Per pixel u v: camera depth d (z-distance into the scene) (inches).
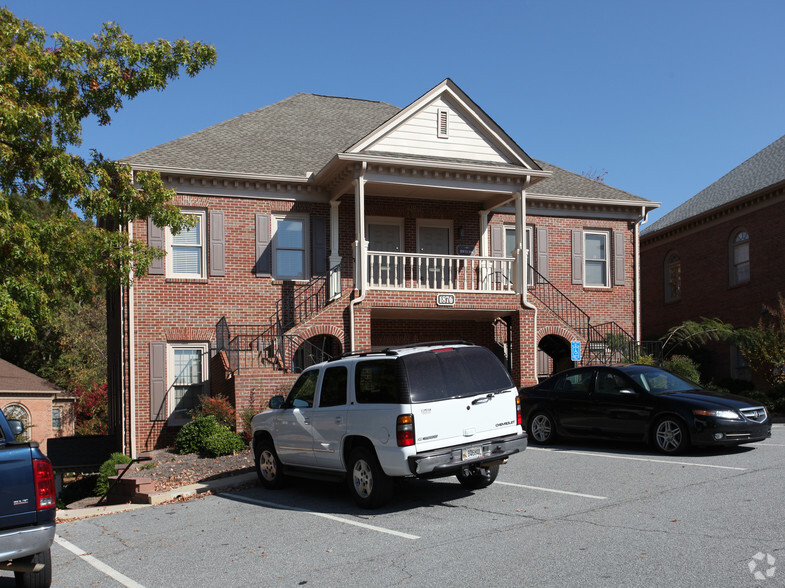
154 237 730.2
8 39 508.1
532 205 888.3
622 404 487.2
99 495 615.5
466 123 772.0
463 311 754.2
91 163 563.5
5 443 239.6
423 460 327.6
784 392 791.7
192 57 581.6
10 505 225.5
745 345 840.9
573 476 399.9
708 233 1082.7
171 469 550.0
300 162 815.7
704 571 222.5
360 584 233.6
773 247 943.0
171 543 314.0
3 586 250.4
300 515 353.1
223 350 684.1
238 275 756.0
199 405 723.4
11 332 436.1
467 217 846.5
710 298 1072.8
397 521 321.7
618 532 274.8
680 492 340.8
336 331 711.1
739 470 388.2
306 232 788.0
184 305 735.7
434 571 241.4
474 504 346.3
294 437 406.6
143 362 717.9
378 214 811.4
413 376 341.7
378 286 721.0
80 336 1449.3
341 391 378.9
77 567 285.3
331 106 1017.5
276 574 252.8
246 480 462.3
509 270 853.2
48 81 533.0
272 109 967.6
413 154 749.9
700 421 444.1
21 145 502.0
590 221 912.9
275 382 641.6
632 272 924.0
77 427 1321.4
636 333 913.5
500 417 359.6
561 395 530.0
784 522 275.3
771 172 991.6
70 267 523.8
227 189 761.0
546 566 237.8
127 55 561.0
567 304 885.2
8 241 443.8
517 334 758.5
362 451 355.9
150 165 726.5
